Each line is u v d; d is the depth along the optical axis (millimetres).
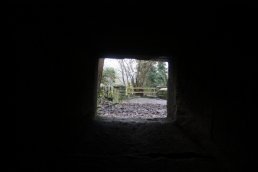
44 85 3455
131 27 5141
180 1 3871
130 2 3939
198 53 5430
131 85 28172
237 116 3580
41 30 3270
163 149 5082
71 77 4836
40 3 3121
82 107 5961
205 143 4977
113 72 26609
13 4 2549
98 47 7000
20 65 2754
